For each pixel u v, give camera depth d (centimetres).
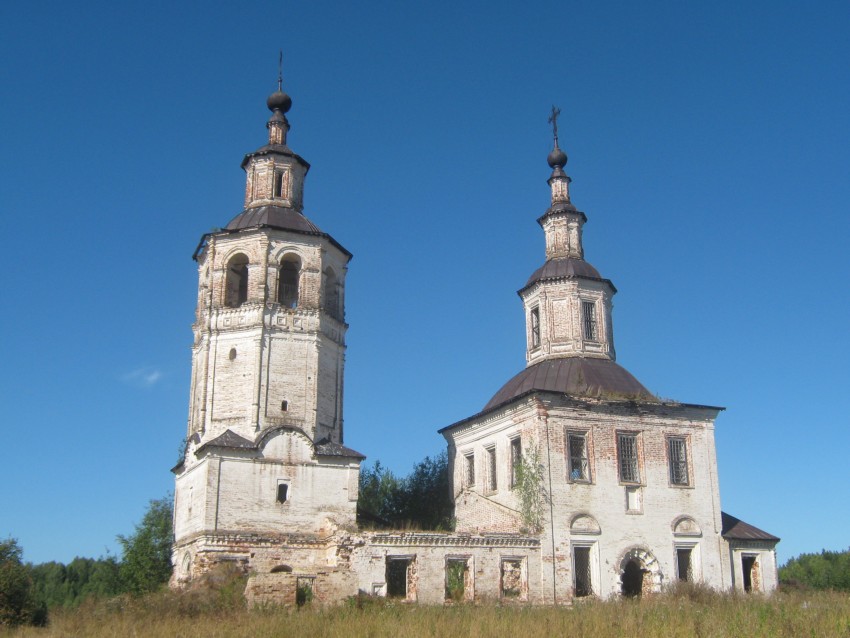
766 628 2533
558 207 5488
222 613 3288
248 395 4400
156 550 6203
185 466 4506
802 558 9481
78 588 9338
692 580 4394
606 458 4591
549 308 5222
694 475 4725
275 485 4259
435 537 4131
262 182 4947
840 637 2403
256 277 4578
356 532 4056
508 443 4778
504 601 4069
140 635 2802
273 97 5175
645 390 4888
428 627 2647
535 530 4347
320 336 4603
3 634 3167
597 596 4228
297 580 3638
